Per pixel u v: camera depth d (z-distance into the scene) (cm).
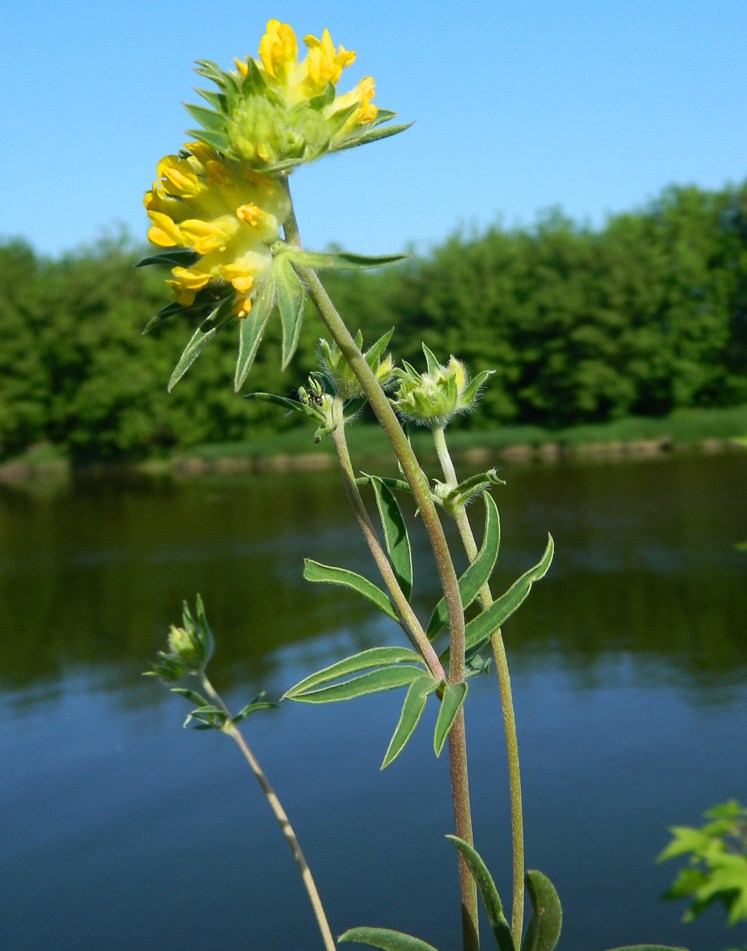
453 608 153
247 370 141
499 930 151
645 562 1802
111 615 1666
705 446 4778
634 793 760
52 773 932
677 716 943
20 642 1504
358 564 1948
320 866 698
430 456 4828
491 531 176
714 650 1180
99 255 6141
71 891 688
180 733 1018
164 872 711
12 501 4034
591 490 3008
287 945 592
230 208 146
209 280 144
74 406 5862
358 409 190
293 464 5184
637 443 5062
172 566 2139
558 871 638
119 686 1219
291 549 2252
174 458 5694
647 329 5450
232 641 1402
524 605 1516
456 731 159
